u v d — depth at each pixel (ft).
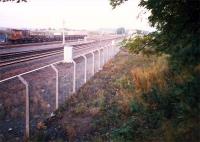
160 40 26.45
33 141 30.09
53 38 262.06
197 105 17.31
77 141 30.12
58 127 34.73
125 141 25.45
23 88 51.47
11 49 130.11
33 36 215.92
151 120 26.68
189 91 18.13
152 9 23.57
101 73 71.82
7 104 41.57
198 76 17.40
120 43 31.73
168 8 22.81
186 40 18.37
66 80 62.54
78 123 35.83
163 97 27.14
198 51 16.39
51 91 51.49
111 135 28.81
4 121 36.24
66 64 86.79
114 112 37.55
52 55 118.42
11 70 70.74
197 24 20.72
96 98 46.96
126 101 38.86
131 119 30.58
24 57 100.78
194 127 16.89
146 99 30.83
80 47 175.42
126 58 98.37
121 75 65.82
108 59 97.91
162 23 24.45
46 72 71.36
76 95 48.98
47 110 40.68
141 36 30.53
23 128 34.01
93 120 36.60
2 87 50.80
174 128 19.33
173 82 30.42
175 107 23.34
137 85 43.88
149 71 47.14
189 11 21.11
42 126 34.47
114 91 51.19
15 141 30.19
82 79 64.23
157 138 20.67
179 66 19.15
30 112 39.42
